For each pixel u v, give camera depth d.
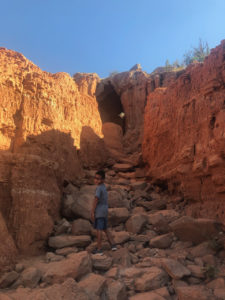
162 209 6.50
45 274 3.58
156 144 8.04
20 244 4.24
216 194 5.03
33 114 5.86
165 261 3.84
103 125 12.46
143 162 9.29
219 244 4.27
